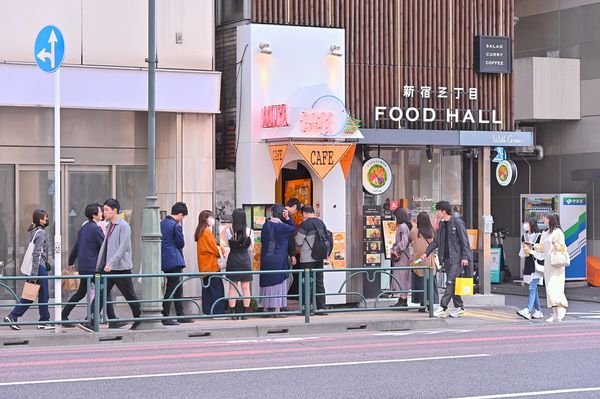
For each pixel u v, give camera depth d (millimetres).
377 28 24172
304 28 23156
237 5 23125
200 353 15250
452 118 24953
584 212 31328
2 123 20969
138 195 22250
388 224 24156
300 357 14602
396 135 23781
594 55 32000
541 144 33375
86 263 18328
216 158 23672
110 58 21281
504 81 25750
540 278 21406
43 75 20484
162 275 17656
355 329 19219
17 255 21125
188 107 21703
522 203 32031
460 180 25656
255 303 20688
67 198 21547
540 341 16812
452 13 25125
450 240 20531
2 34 20453
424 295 20203
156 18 21609
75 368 13531
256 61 22609
